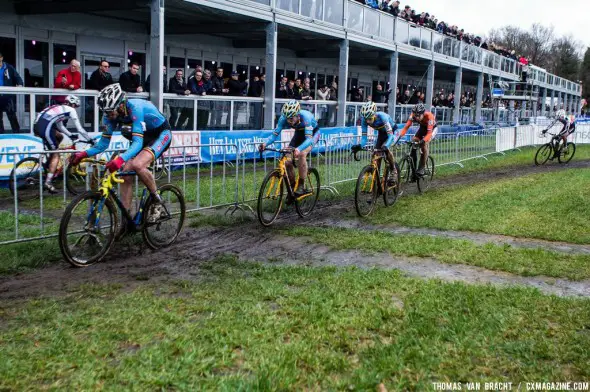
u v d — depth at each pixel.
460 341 3.46
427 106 22.06
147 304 4.03
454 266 5.40
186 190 8.71
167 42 15.20
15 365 3.02
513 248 6.08
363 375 2.98
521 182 11.09
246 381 2.88
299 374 3.01
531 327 3.74
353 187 9.92
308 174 7.59
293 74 20.70
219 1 11.69
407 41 19.97
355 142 13.20
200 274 4.93
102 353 3.20
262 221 6.81
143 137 5.46
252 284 4.59
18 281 4.57
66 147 8.71
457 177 12.07
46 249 5.34
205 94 12.06
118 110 5.05
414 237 6.43
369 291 4.43
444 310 4.00
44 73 12.28
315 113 15.93
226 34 16.56
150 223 5.53
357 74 24.53
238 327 3.59
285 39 17.34
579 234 6.73
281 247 6.02
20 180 8.19
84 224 5.05
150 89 10.52
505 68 31.09
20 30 11.66
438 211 8.03
